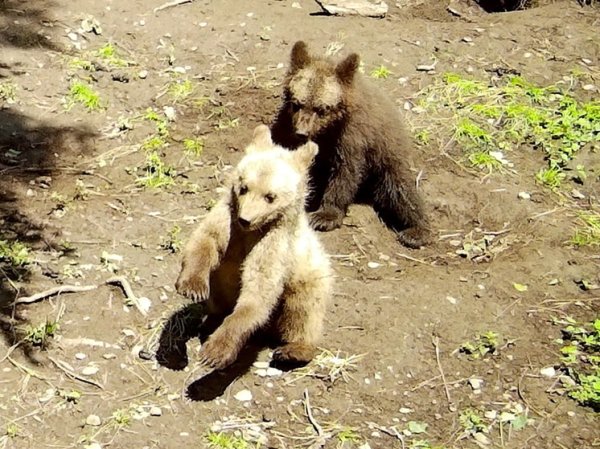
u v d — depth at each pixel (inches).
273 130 226.2
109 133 231.0
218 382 193.5
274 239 190.7
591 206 230.1
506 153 237.8
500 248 221.0
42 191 218.1
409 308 206.7
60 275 203.5
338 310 205.0
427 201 227.5
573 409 196.5
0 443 183.5
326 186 224.8
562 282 214.8
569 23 266.1
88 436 185.3
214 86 242.7
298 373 195.9
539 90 248.7
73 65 241.4
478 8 273.7
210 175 225.3
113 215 215.3
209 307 198.7
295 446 187.9
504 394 197.5
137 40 250.1
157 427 187.3
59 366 192.4
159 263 207.5
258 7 261.0
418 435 191.2
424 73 249.9
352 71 220.7
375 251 219.3
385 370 198.2
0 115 229.9
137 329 198.2
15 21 247.9
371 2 267.4
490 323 206.5
